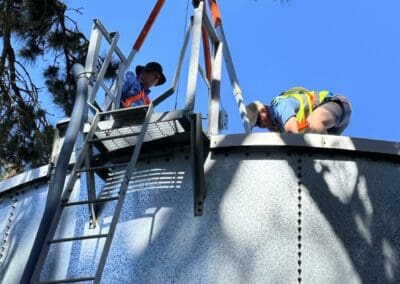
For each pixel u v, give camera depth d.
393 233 5.68
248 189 5.83
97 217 6.11
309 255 5.53
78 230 6.10
